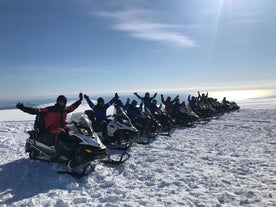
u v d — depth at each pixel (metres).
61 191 5.85
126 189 5.98
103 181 6.48
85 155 6.75
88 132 7.07
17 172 7.00
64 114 7.44
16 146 9.99
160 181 6.49
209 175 6.88
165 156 8.87
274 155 8.89
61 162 7.02
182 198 5.47
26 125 14.58
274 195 5.46
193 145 10.69
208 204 5.17
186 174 6.98
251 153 9.25
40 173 6.92
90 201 5.39
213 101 23.61
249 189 5.85
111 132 9.98
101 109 10.44
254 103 43.25
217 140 11.73
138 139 11.70
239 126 15.98
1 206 5.15
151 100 14.30
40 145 7.32
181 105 16.58
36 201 5.34
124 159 8.48
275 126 15.55
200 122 18.27
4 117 21.78
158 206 5.09
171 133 13.70
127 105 12.34
